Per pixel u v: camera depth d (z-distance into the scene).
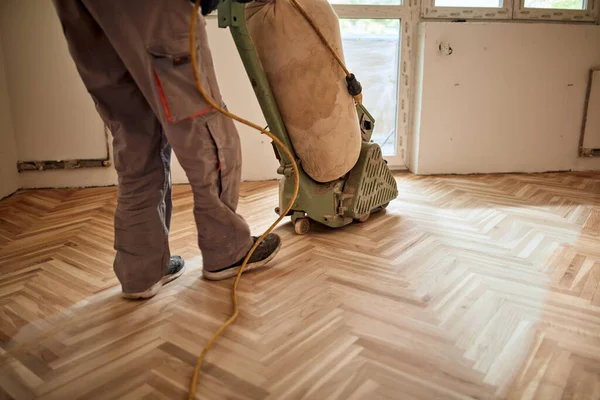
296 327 1.10
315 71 1.48
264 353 0.99
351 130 1.67
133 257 1.21
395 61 2.95
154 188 1.19
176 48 0.98
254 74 1.46
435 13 2.87
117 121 1.11
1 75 2.49
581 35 2.87
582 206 2.18
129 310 1.19
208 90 1.08
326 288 1.31
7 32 2.48
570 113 2.98
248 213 2.13
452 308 1.19
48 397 0.86
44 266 1.50
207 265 1.34
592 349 1.00
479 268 1.45
